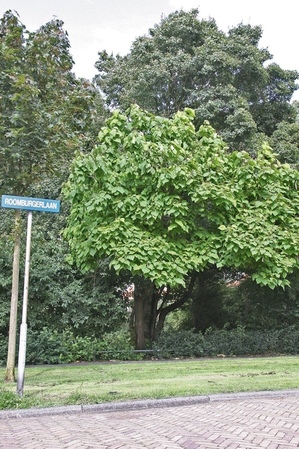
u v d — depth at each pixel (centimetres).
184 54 1909
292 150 1875
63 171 1204
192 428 586
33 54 1005
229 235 1102
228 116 1798
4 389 802
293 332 1684
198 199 1071
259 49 2144
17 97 898
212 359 1423
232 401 764
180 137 1162
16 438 554
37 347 1374
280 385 855
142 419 647
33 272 1434
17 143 916
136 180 1105
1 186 983
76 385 884
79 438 547
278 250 1147
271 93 2188
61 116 986
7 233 1300
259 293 1769
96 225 1114
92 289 1572
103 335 1532
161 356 1503
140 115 1161
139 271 1130
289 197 1206
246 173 1129
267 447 498
